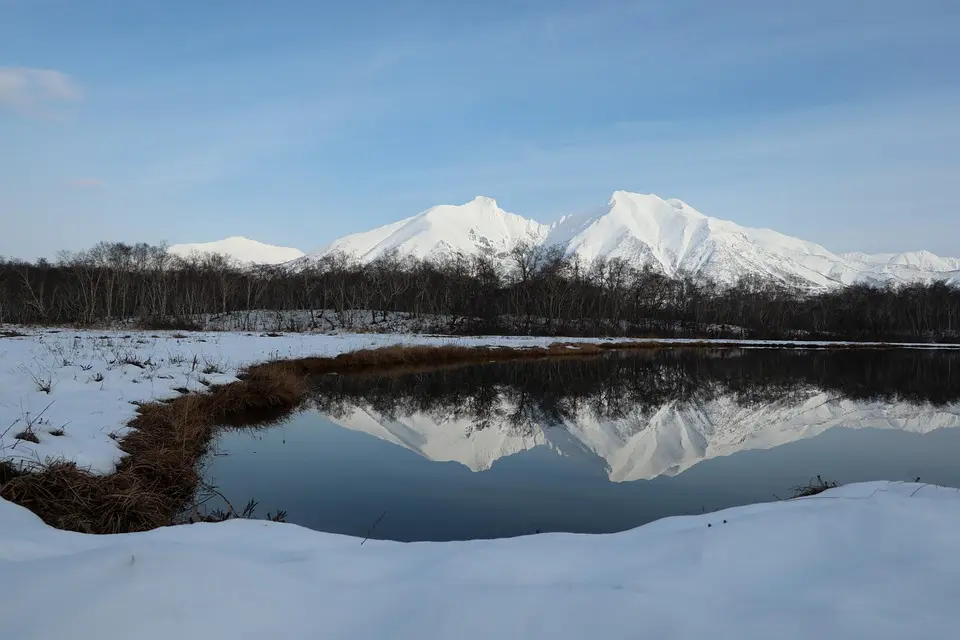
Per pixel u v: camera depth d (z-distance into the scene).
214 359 20.33
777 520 4.79
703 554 4.20
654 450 13.27
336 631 2.92
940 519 4.53
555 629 2.97
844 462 12.04
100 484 6.61
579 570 4.03
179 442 10.09
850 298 88.62
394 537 7.28
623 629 2.98
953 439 14.57
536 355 37.44
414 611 3.15
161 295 65.31
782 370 32.81
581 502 9.02
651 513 8.48
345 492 9.26
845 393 23.55
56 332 33.75
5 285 57.50
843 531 4.47
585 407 19.69
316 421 15.33
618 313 76.44
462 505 8.72
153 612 2.83
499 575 3.89
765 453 12.93
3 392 10.48
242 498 8.73
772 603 3.33
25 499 5.78
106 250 71.25
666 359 39.22
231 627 2.82
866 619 3.08
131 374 14.70
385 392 21.30
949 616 3.10
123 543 4.34
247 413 15.34
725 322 87.62
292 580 3.48
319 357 26.55
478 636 2.89
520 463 11.76
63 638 2.57
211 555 3.58
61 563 3.34
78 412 9.83
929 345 61.97
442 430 15.34
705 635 2.92
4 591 2.95
